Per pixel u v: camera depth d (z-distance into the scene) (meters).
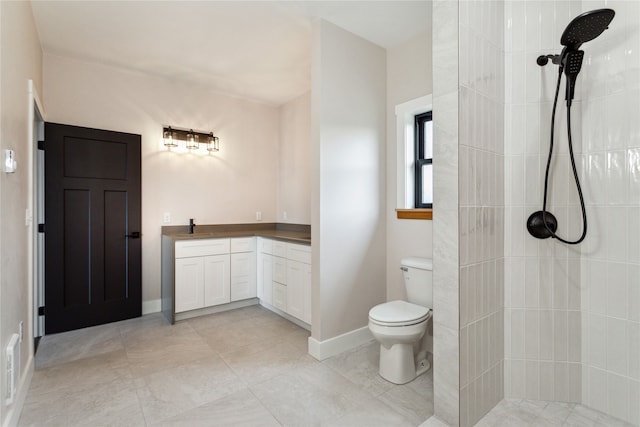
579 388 1.81
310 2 2.24
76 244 3.04
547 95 1.81
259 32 2.65
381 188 2.83
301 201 4.04
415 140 2.79
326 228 2.46
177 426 1.66
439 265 1.67
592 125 1.75
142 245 3.46
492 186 1.79
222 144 4.00
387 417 1.72
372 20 2.45
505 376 1.89
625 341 1.66
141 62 3.18
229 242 3.56
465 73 1.62
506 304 1.89
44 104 2.96
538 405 1.81
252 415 1.75
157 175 3.56
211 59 3.13
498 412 1.76
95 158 3.14
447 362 1.64
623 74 1.66
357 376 2.16
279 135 4.44
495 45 1.81
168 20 2.48
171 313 3.18
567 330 1.81
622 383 1.67
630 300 1.65
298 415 1.75
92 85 3.20
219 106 3.97
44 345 2.67
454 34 1.60
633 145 1.63
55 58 3.02
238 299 3.62
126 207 3.32
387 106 2.86
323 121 2.43
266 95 4.06
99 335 2.88
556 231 1.81
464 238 1.61
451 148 1.61
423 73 2.59
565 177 1.80
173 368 2.27
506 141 1.88
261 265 3.69
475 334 1.68
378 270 2.81
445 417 1.66
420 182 2.75
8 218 1.61
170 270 3.24
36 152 2.82
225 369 2.25
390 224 2.85
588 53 1.76
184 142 3.73
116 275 3.26
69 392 1.97
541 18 1.82
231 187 4.07
